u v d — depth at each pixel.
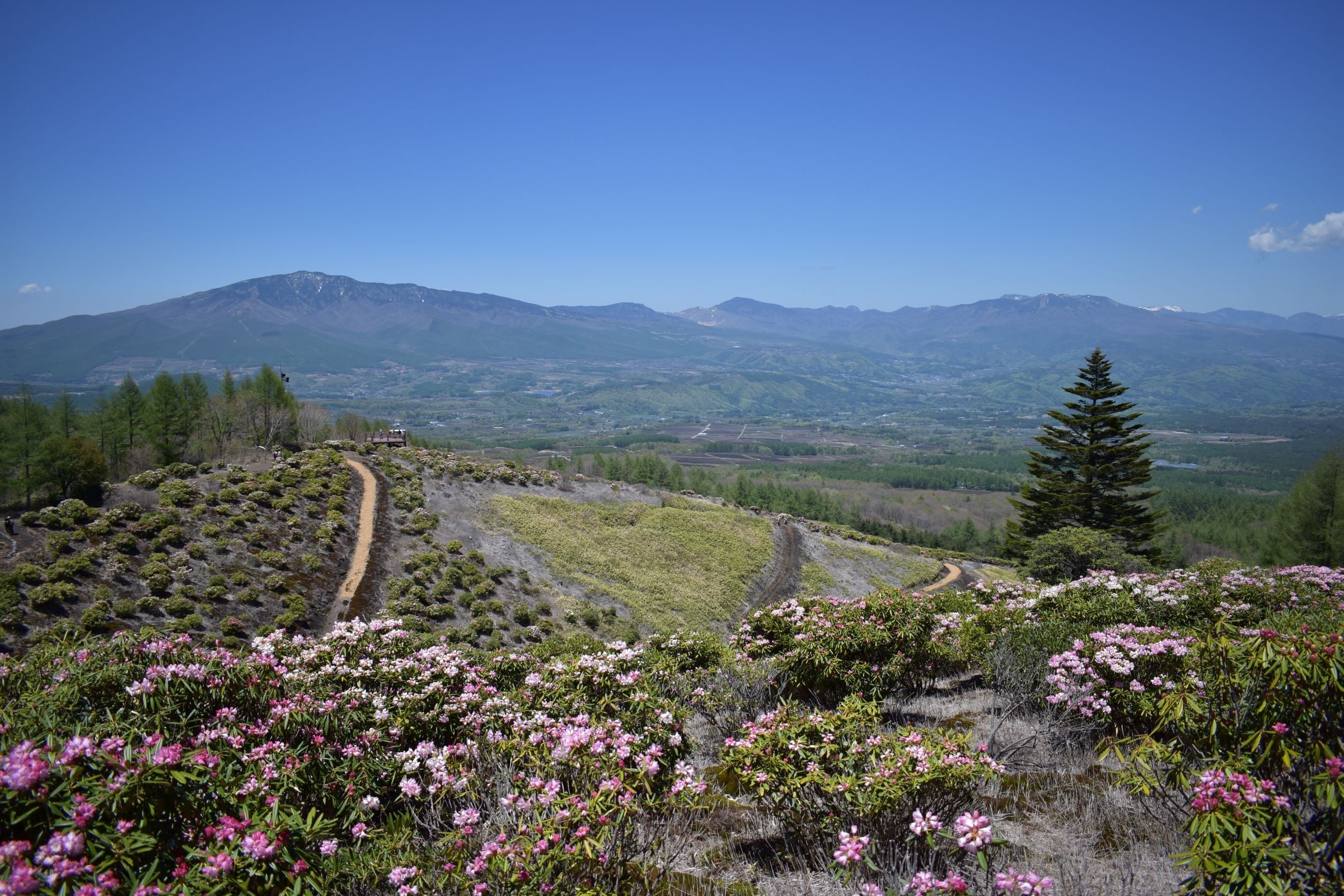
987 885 5.12
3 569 26.16
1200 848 4.58
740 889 5.80
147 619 25.95
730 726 10.40
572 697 8.77
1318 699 4.98
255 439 68.94
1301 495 57.81
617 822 5.70
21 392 54.59
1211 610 13.20
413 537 40.84
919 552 70.69
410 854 5.68
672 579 46.50
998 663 10.94
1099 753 8.38
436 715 8.30
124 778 4.54
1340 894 4.15
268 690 7.46
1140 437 49.25
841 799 6.23
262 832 4.68
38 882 3.86
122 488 36.84
